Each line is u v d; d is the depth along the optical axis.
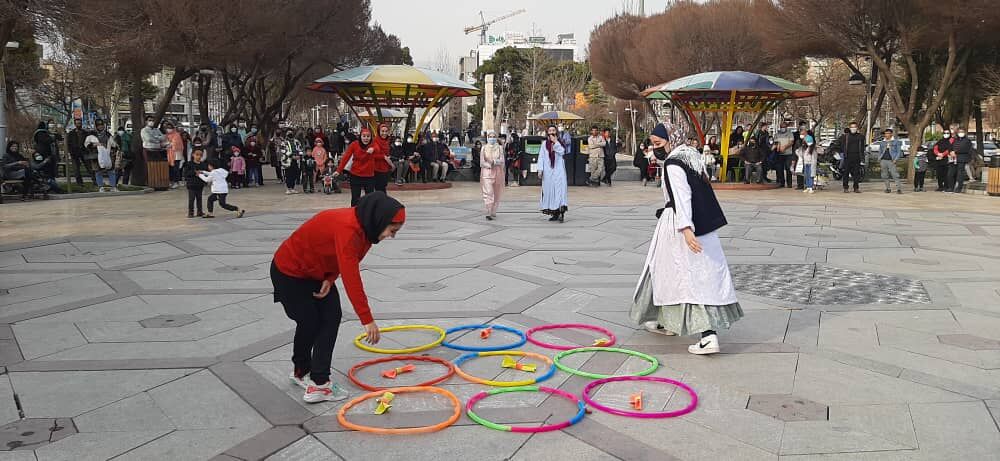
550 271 8.15
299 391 4.48
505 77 62.00
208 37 18.73
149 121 22.02
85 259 8.76
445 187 19.56
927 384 4.61
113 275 7.82
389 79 17.53
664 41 29.11
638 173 25.33
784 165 20.11
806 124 19.53
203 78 29.69
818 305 6.62
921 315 6.26
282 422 4.02
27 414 4.09
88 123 33.62
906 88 26.41
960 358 5.11
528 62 64.69
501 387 4.58
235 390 4.47
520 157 20.66
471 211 14.09
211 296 6.86
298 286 4.18
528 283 7.55
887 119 46.81
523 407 4.27
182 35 18.81
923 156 19.22
